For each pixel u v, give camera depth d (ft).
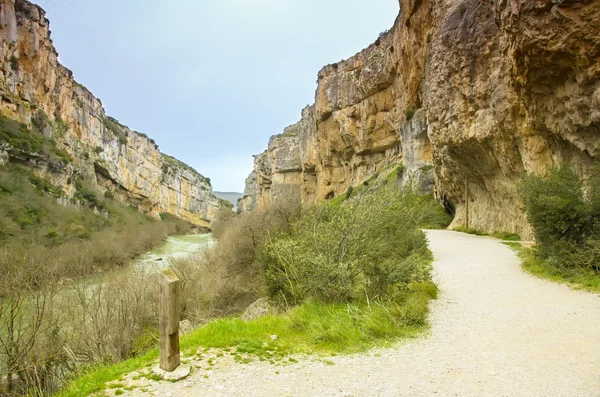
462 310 23.08
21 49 157.17
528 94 40.75
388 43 154.51
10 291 30.01
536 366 14.43
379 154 170.40
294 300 28.73
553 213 31.96
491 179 65.57
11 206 95.25
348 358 16.02
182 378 13.58
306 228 33.04
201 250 97.60
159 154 354.74
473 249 48.96
